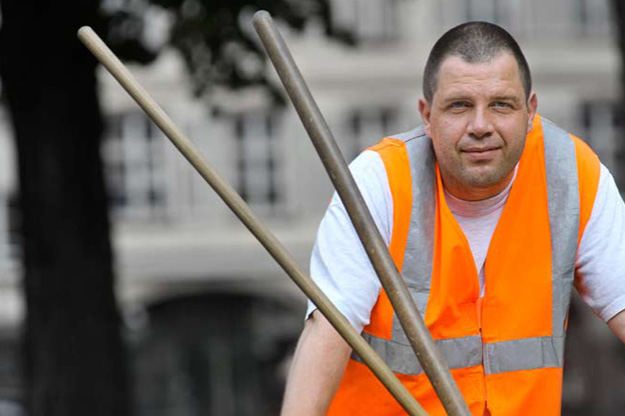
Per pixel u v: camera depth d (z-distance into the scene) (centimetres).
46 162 1781
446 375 526
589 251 600
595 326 3831
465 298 596
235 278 4388
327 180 4388
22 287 1817
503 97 554
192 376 4328
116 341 1823
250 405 4322
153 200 4359
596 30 4422
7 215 4294
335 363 573
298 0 1942
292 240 4375
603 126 4416
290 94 554
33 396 1791
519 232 597
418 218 593
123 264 4344
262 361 4353
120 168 4331
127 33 1862
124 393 1823
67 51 1783
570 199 598
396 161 597
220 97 1991
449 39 562
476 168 560
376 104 4394
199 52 1923
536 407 605
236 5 1875
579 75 4409
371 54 4397
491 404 599
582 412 3800
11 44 1781
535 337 601
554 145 603
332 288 581
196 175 4366
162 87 4294
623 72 1619
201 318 4388
